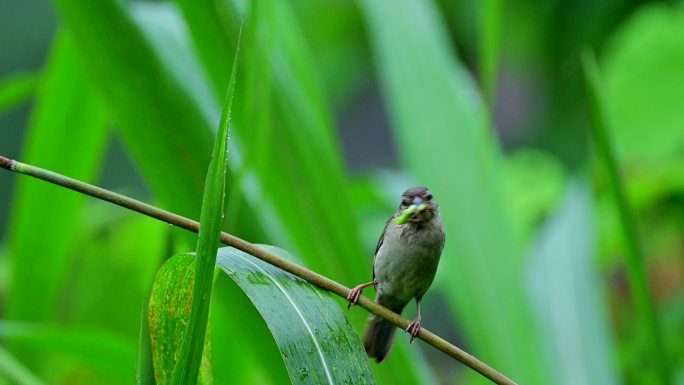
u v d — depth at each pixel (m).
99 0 8.11
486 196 9.88
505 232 9.84
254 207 8.29
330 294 6.13
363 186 12.71
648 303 8.95
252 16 7.25
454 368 20.98
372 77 22.83
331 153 8.83
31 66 27.00
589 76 8.73
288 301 5.91
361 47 22.05
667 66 14.52
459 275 9.70
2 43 26.88
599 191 13.38
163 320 6.30
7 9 26.92
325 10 21.47
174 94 8.30
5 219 26.75
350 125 30.86
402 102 10.02
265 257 6.16
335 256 8.72
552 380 9.71
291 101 8.77
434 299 21.22
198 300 5.40
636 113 14.58
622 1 18.50
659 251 14.30
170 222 5.84
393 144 31.20
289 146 8.70
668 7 16.91
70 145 10.23
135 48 8.23
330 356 5.77
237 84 8.27
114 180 26.06
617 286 14.44
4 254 14.97
